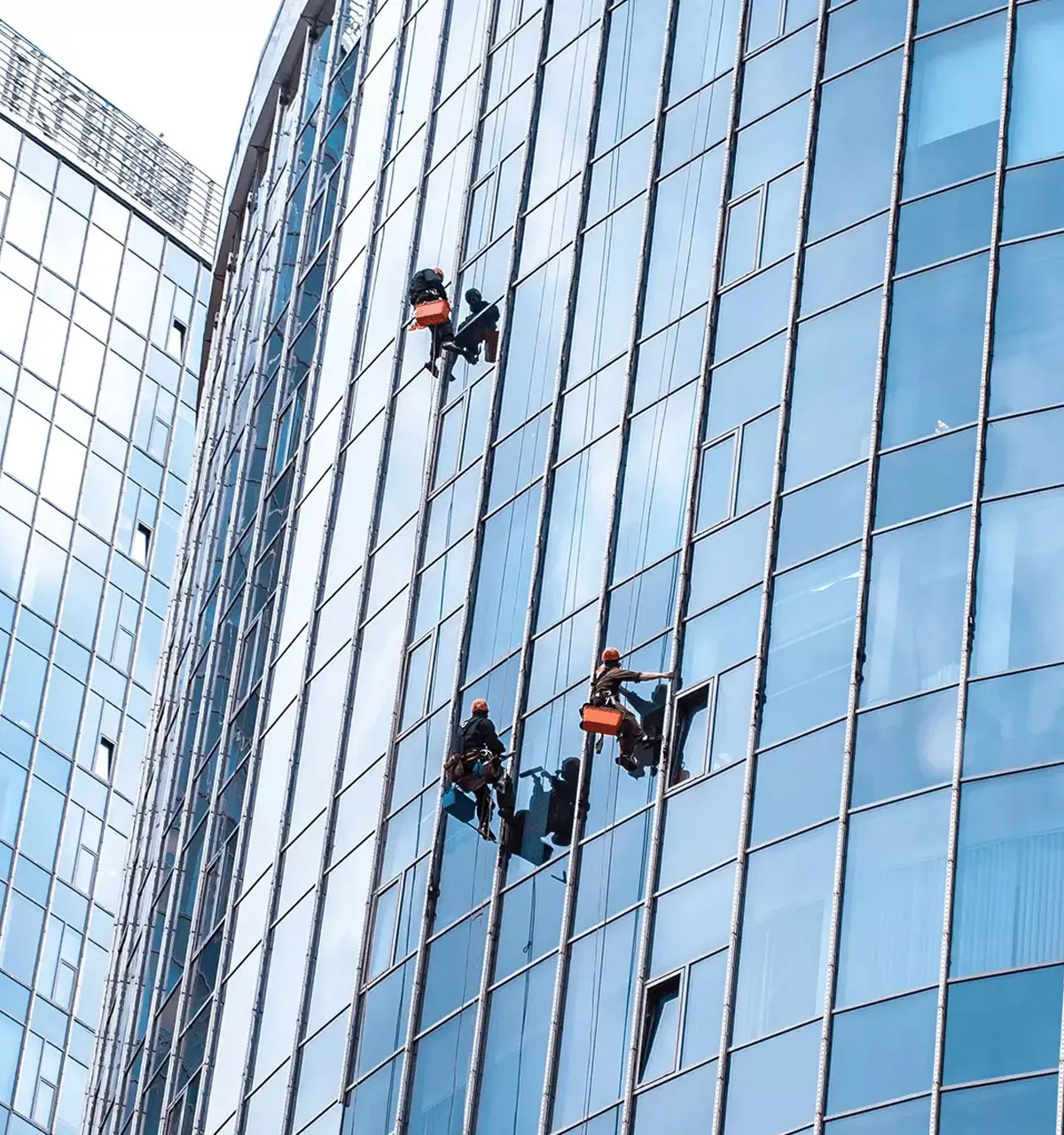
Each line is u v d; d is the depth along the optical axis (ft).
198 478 300.61
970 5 172.04
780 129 180.34
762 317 173.88
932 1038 139.85
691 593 168.66
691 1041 152.15
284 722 224.12
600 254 194.70
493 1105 167.12
